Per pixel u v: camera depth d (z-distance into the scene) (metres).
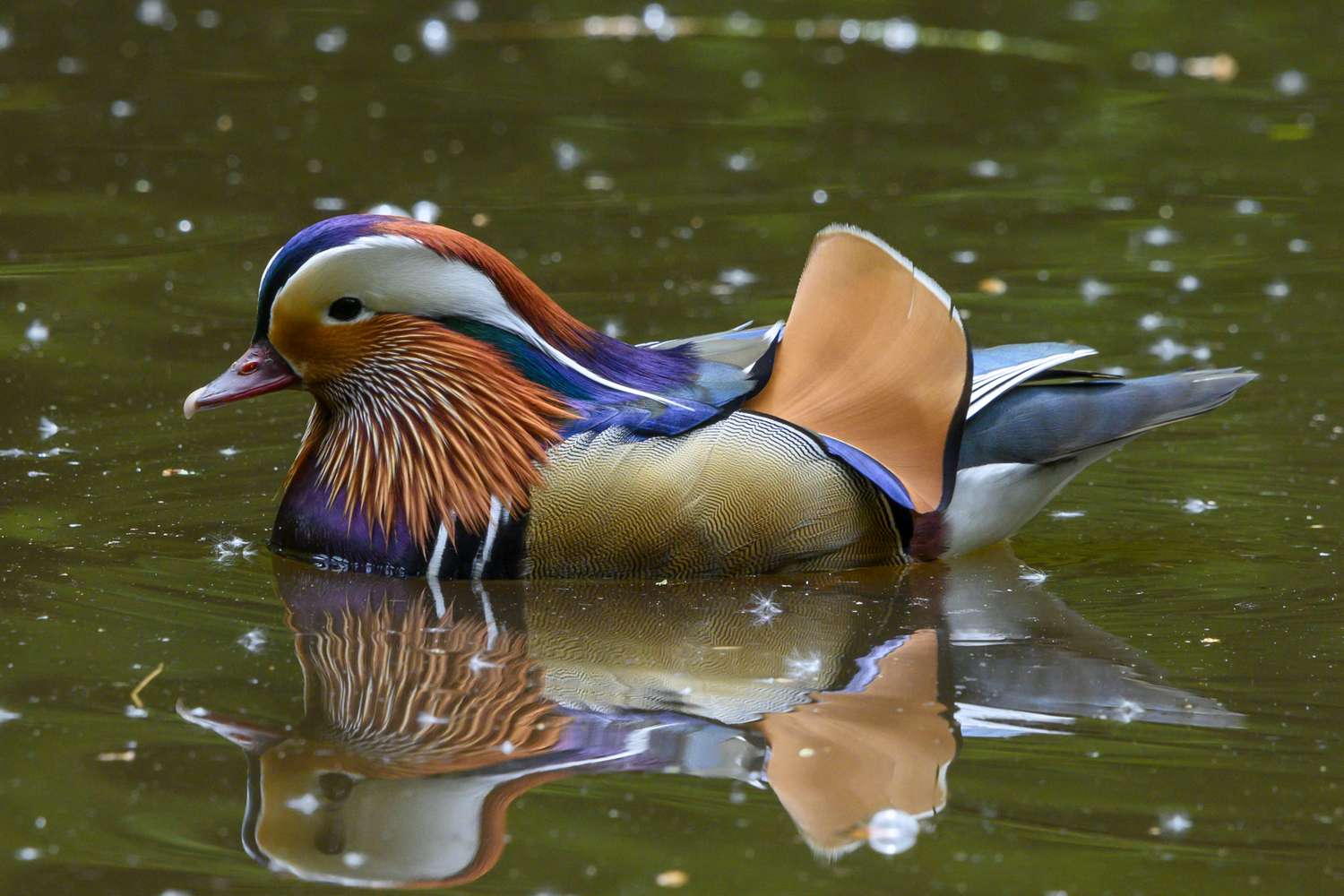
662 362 12.26
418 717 9.38
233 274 17.78
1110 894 7.66
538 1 29.81
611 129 23.20
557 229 19.33
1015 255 18.67
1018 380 12.26
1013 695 9.82
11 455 13.45
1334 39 27.84
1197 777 8.77
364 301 11.73
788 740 9.18
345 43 27.09
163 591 11.16
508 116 23.64
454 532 11.70
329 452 12.06
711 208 20.20
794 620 11.02
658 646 10.52
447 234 11.84
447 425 11.77
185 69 25.38
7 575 11.29
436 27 28.16
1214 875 7.83
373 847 8.00
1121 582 11.69
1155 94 24.95
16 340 15.90
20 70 25.05
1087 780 8.73
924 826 8.26
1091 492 13.37
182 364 15.48
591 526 11.58
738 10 29.50
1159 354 15.88
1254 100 24.59
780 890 7.66
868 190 20.89
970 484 12.16
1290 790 8.62
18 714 9.23
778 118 23.80
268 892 7.62
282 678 9.82
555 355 11.90
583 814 8.33
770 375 12.12
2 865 7.76
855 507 11.86
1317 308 17.08
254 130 22.70
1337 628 10.81
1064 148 22.58
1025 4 29.91
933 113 24.06
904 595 11.53
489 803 8.42
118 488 12.95
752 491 11.59
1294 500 13.08
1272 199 20.58
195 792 8.45
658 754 8.98
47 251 18.34
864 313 12.04
